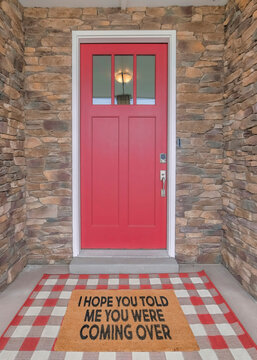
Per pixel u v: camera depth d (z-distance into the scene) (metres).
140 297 1.84
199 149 2.32
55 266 2.35
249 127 1.87
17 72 2.14
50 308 1.71
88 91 2.40
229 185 2.21
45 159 2.32
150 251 2.46
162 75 2.39
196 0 2.19
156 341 1.41
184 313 1.66
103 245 2.49
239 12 1.99
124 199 2.47
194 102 2.30
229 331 1.49
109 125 2.43
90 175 2.46
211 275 2.18
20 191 2.23
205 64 2.28
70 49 2.27
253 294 1.85
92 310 1.69
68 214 2.36
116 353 1.34
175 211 2.36
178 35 2.27
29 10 2.25
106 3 2.20
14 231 2.12
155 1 2.19
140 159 2.45
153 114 2.42
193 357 1.31
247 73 1.89
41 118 2.30
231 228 2.18
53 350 1.35
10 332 1.48
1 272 1.92
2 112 1.91
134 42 2.36
